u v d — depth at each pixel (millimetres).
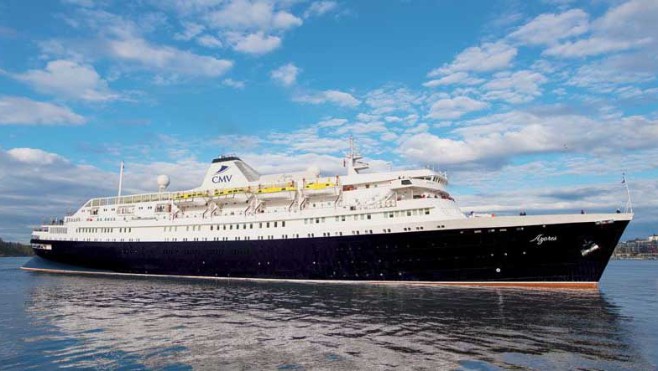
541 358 17750
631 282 56125
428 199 42750
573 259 37688
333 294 36188
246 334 22328
